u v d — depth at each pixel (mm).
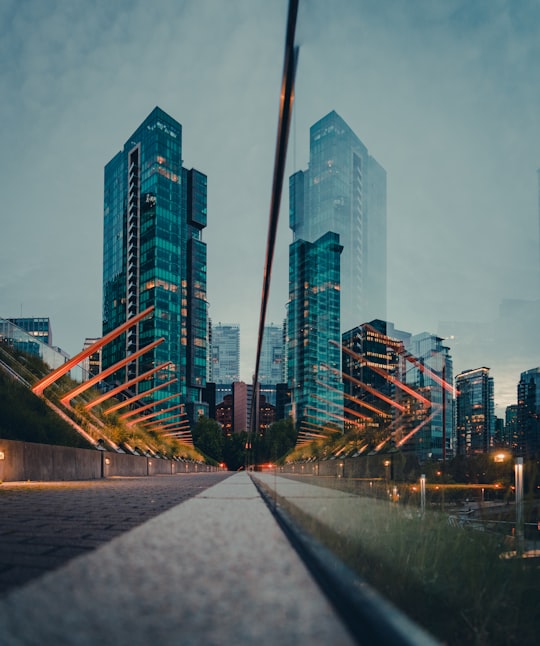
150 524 3590
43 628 1241
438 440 52125
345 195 76562
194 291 179500
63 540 2988
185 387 161625
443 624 3949
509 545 5266
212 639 1156
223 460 159375
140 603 1486
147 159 155250
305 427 52156
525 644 3932
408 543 4926
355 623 1293
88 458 25156
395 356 51656
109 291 173875
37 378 32375
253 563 2117
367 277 83625
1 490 10883
